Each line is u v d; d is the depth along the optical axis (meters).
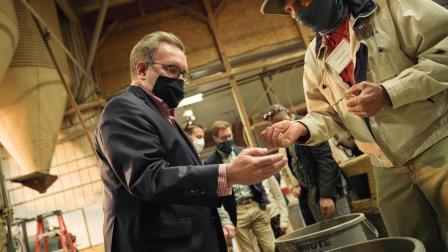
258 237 3.01
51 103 4.13
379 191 1.35
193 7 6.07
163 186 0.90
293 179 2.95
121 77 5.72
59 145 5.29
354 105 1.07
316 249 1.28
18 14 4.01
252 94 7.23
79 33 5.78
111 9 5.97
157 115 1.09
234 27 5.92
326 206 2.21
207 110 7.49
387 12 1.15
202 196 0.91
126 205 1.02
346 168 2.56
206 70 5.71
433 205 1.18
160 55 1.18
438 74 1.03
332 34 1.34
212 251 1.04
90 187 5.20
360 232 1.30
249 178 0.93
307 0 1.23
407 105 1.13
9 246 2.75
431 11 1.06
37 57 4.08
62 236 4.02
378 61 1.15
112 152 0.96
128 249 0.98
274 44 5.84
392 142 1.18
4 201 2.83
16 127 3.89
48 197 5.21
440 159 1.11
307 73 1.51
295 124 1.38
